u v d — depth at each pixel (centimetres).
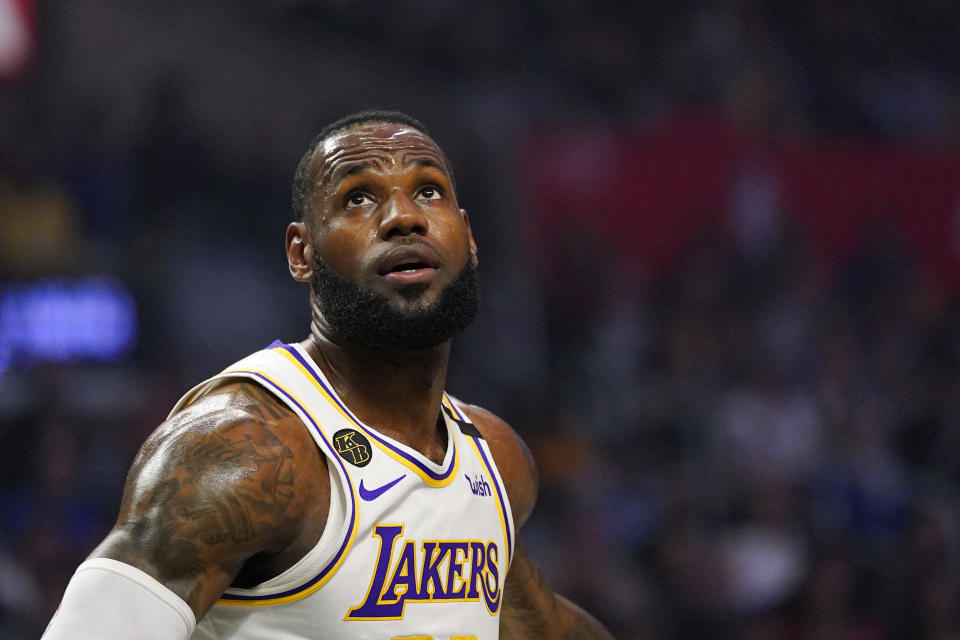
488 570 758
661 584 2195
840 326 3119
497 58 4034
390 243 728
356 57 3700
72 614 603
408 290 726
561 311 3112
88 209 2891
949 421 2959
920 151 3272
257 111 3409
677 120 3478
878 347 3125
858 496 2656
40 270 2681
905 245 3234
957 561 2341
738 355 3016
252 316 3061
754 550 2291
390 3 3881
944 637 2116
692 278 3092
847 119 4194
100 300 2711
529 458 891
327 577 666
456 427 808
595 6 4297
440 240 742
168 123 3153
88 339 2673
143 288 2812
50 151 2917
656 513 2445
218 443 650
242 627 673
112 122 3092
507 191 3619
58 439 2106
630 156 3144
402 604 689
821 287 3161
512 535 800
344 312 732
